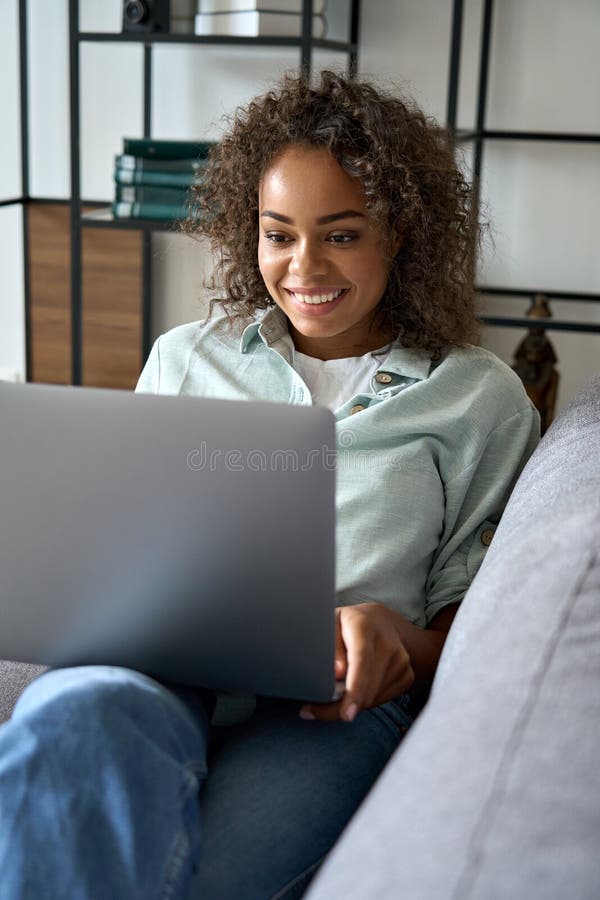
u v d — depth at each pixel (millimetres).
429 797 625
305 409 862
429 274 1302
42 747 773
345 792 975
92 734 781
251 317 1377
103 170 2895
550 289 2715
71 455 895
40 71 2861
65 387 898
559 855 551
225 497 880
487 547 1224
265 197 1237
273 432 862
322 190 1196
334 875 595
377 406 1225
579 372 2742
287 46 2297
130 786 771
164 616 927
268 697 1092
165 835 773
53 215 2912
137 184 2422
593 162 2623
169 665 953
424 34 2623
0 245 3002
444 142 1349
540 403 2537
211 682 957
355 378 1298
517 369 2533
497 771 623
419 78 2650
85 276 2887
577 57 2568
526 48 2590
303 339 1326
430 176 1280
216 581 905
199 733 890
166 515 893
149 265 2820
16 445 901
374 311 1315
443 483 1247
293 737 1018
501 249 2717
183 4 2395
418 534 1188
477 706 700
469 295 1379
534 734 646
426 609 1206
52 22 2818
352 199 1205
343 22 2621
